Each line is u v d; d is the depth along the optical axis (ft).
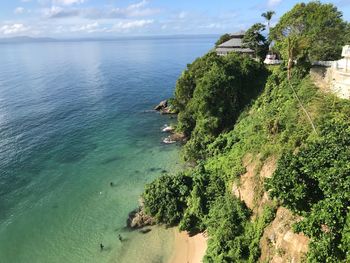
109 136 282.56
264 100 213.46
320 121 135.54
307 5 236.84
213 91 236.22
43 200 191.42
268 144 152.66
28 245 157.58
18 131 294.66
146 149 254.47
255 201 139.54
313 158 100.12
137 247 152.76
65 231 165.68
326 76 172.96
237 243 130.52
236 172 160.15
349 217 85.15
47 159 241.14
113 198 190.70
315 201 98.73
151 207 166.71
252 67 263.90
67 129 300.20
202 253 144.15
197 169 183.62
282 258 108.47
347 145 99.30
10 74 625.82
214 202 161.68
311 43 209.26
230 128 231.50
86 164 232.73
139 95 430.20
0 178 214.69
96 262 145.59
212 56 284.00
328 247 88.43
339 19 222.07
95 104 384.27
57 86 497.87
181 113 272.31
